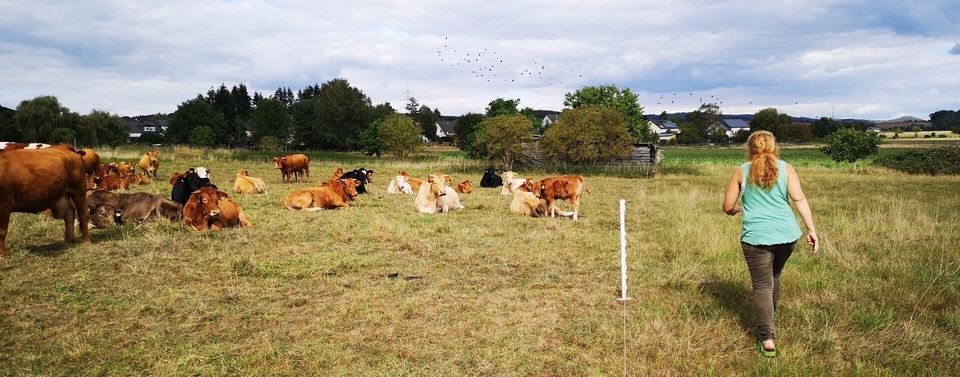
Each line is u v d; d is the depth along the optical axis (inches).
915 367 169.9
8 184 282.5
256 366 173.2
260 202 543.5
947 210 506.3
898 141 3228.3
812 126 4008.4
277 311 219.5
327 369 171.6
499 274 277.6
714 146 3580.2
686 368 171.2
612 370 169.9
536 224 424.8
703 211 506.6
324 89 3075.8
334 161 1467.8
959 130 3981.3
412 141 2052.2
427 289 250.4
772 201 177.3
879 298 232.5
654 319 210.5
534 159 1278.3
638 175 1099.3
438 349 185.0
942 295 235.6
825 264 285.7
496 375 167.6
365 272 278.5
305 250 322.7
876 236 369.1
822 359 175.6
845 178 1006.4
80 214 330.3
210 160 1310.3
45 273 264.1
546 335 197.8
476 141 1273.4
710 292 246.7
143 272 269.7
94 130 1672.0
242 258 294.8
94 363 173.8
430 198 492.4
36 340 190.4
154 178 829.8
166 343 189.0
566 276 273.6
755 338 191.9
